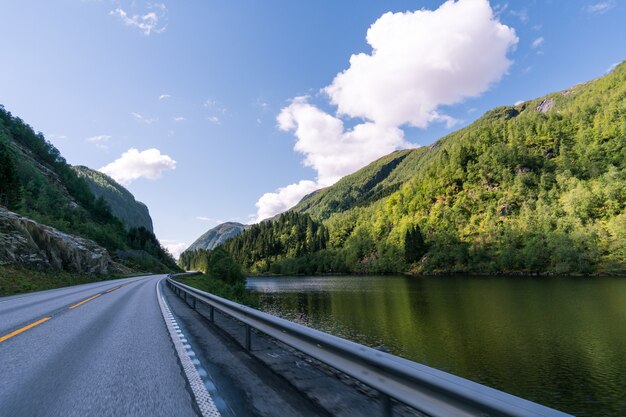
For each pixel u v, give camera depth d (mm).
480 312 42688
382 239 187375
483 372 23625
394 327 35281
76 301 15812
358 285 89125
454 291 67375
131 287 28172
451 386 2248
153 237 179500
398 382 2836
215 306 9438
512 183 175250
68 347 6438
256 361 5453
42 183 115250
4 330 8242
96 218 144250
